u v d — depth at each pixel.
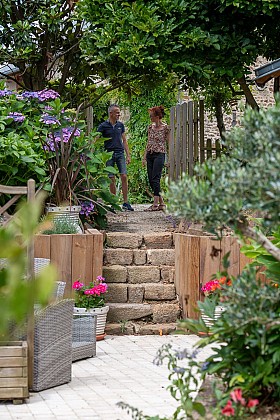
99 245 11.12
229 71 13.53
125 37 13.13
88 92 16.67
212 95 16.75
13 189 7.52
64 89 16.73
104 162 13.45
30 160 12.40
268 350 4.56
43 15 15.33
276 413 4.51
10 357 6.92
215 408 4.57
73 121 13.27
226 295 4.47
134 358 9.38
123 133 16.72
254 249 6.14
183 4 12.98
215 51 13.46
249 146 4.39
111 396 7.25
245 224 4.30
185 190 4.24
